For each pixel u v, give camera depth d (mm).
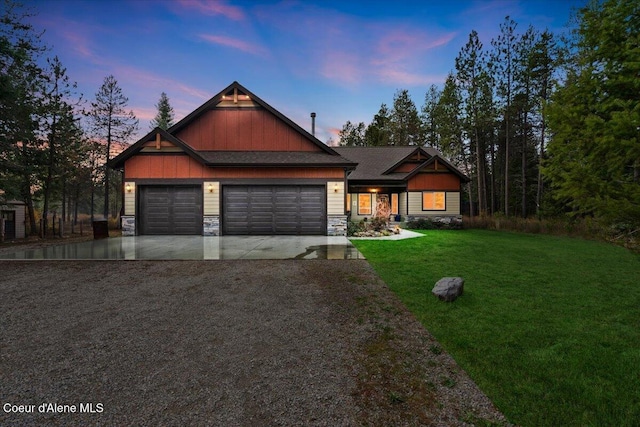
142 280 6242
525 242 12344
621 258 8773
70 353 3350
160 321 4242
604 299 5117
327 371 2980
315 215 14125
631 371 2949
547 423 2244
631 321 4184
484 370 2971
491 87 23953
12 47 14375
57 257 8219
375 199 22094
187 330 3947
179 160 13844
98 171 26984
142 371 2986
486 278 6406
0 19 15445
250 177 13953
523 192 24906
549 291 5539
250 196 14070
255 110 15156
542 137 23562
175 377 2877
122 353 3350
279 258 8195
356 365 3092
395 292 5430
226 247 10172
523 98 23750
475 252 9578
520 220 19047
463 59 24188
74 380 2832
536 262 8086
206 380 2830
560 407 2426
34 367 3059
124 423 2252
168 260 7941
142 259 8016
